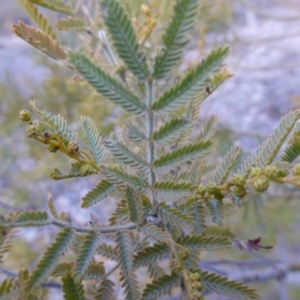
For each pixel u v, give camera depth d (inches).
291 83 29.6
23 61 27.8
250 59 30.6
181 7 2.5
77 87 11.4
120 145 3.1
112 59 5.2
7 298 3.0
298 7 16.9
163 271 3.7
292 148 3.1
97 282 3.7
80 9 5.2
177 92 2.8
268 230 14.3
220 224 3.5
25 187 15.5
